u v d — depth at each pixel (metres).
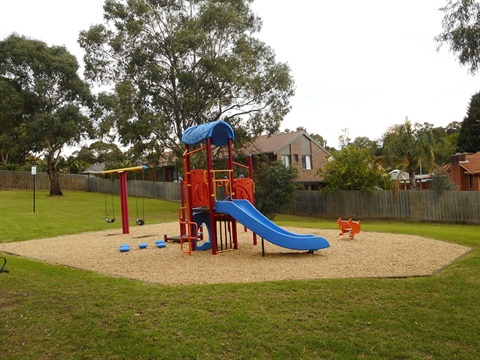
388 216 24.75
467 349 4.26
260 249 9.63
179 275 6.93
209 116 24.52
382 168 26.84
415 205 23.69
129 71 23.98
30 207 23.23
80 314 4.95
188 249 9.80
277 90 24.47
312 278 6.49
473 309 5.19
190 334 4.41
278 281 6.24
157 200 33.81
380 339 4.36
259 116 24.55
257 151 27.27
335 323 4.67
